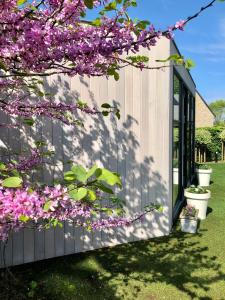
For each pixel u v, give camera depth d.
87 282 3.76
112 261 4.39
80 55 1.67
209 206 7.79
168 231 5.55
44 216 1.55
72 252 4.61
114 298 3.44
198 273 4.10
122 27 1.70
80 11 1.74
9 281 3.67
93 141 4.68
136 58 2.04
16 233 4.15
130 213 5.09
